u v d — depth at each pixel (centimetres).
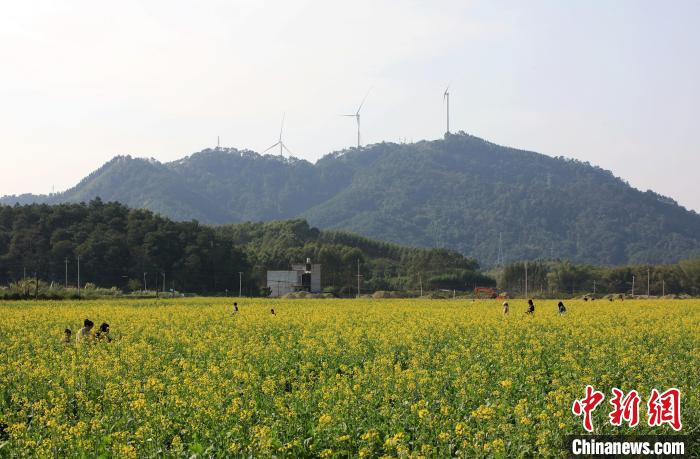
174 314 5909
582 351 3048
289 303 9362
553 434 1666
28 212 16262
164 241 15850
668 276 18888
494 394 2097
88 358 2961
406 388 2166
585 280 19850
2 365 2727
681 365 2566
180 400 2019
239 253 17138
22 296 9825
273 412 1972
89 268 14812
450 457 1600
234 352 3069
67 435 1705
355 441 1711
